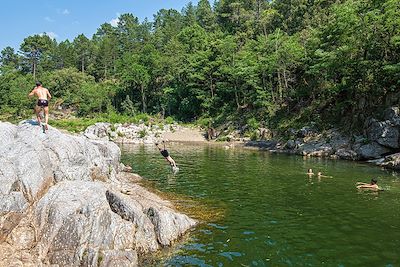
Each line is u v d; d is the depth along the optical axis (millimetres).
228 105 67625
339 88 41250
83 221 10609
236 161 32562
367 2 37562
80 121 72562
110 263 9633
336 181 22406
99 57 120438
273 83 61938
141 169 27234
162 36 117688
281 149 42625
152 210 12344
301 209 15938
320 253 10961
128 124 66250
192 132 63812
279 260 10453
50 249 10055
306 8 73375
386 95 34281
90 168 16422
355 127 37031
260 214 15148
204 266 10031
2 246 10000
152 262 10234
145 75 85812
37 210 11297
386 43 35656
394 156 28438
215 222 13953
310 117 45375
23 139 14086
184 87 79188
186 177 23812
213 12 115750
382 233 12758
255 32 82500
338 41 40656
